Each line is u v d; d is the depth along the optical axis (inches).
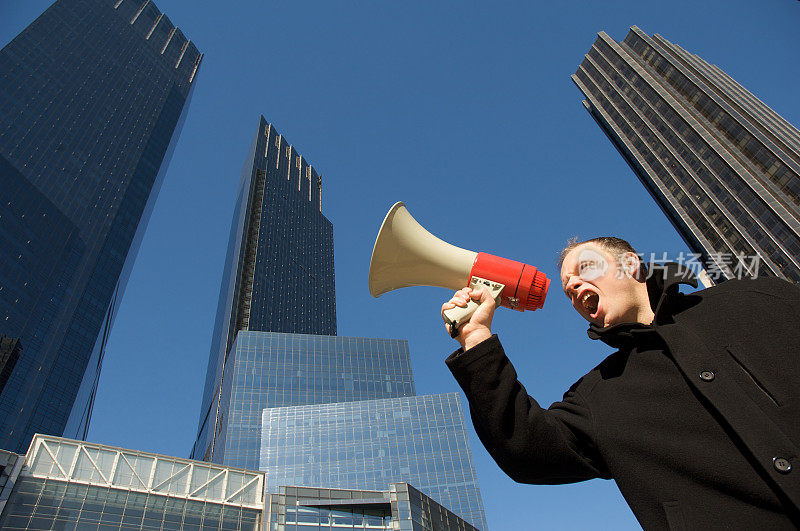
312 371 4549.7
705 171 3622.0
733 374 67.4
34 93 4584.2
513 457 81.4
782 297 71.8
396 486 1990.7
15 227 3777.1
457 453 3713.1
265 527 1774.1
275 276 6190.9
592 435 78.2
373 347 4854.8
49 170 4315.9
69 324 3964.1
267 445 3784.5
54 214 4165.8
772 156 3270.2
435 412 3932.1
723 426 64.7
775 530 56.5
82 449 1705.2
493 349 84.9
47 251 3971.5
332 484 3599.9
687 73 4151.1
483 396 82.4
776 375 64.7
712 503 62.2
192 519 1710.1
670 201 3796.8
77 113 4904.0
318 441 3804.1
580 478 85.0
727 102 3772.1
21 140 4207.7
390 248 124.1
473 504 3474.4
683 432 68.0
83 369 3966.5
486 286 114.3
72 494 1599.4
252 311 5546.3
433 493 3528.5
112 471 1701.5
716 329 73.3
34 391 3528.5
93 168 4773.6
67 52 5206.7
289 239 6879.9
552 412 89.4
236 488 1851.6
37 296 3759.8
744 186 3299.7
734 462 61.8
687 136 3853.3
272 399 4276.6
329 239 7691.9
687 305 80.4
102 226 4601.4
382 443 3772.1
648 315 85.6
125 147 5255.9
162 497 1715.1
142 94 5876.0
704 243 3444.9
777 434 59.0
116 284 4574.3
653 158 4094.5
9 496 1515.7
